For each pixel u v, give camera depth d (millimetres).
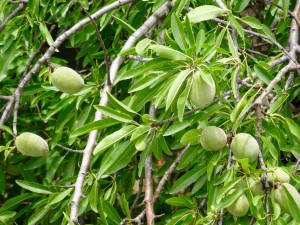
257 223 880
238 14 1263
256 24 1104
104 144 938
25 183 1105
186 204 1044
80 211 1094
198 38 919
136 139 961
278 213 866
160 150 1012
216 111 938
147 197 1065
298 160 987
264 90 927
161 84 946
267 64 1061
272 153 913
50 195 1086
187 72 887
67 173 1255
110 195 1176
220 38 1028
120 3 1075
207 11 1033
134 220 1035
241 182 900
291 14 1176
